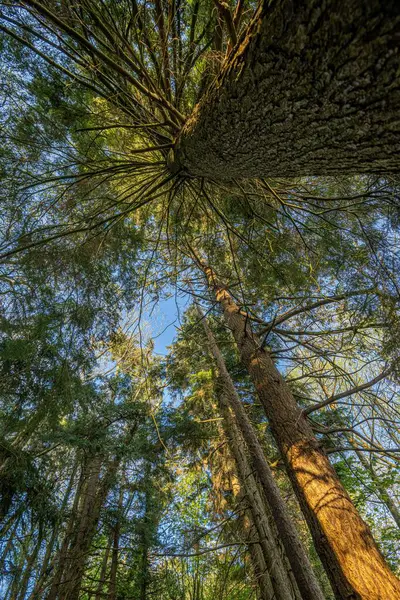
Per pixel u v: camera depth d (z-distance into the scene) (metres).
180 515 6.93
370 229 3.04
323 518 2.28
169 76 2.17
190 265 5.13
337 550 2.10
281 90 0.93
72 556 4.22
